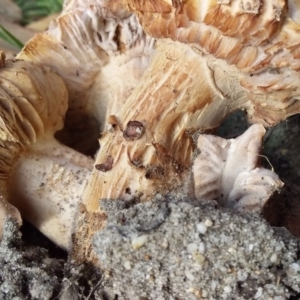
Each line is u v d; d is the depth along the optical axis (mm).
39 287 107
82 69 141
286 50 95
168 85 111
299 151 154
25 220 135
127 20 131
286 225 116
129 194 111
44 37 138
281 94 105
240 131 166
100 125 154
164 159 111
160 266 91
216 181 107
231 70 106
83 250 115
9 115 116
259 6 90
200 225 89
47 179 125
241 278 89
